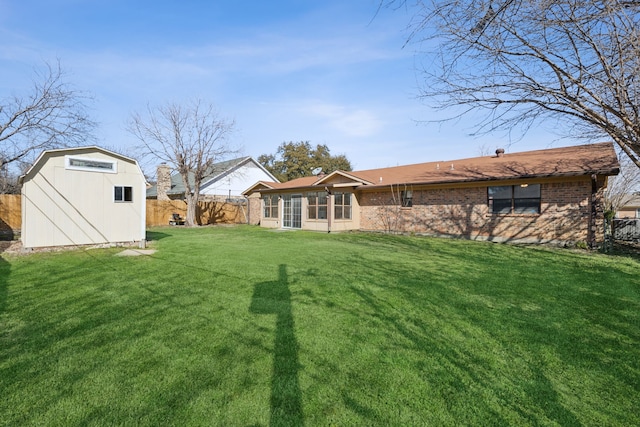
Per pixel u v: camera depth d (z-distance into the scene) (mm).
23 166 18219
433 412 2322
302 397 2479
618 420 2250
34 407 2361
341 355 3141
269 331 3701
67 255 8859
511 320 4070
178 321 4008
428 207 14719
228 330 3727
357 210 17688
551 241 11391
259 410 2330
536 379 2752
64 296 5070
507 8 4906
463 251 9859
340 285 5691
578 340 3506
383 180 16859
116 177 10703
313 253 9367
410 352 3211
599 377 2789
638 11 4883
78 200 10094
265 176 32219
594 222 10648
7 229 16406
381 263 7789
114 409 2342
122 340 3471
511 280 6098
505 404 2418
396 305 4617
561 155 13523
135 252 9445
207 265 7480
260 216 22281
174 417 2258
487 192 12914
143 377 2752
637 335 3645
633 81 5871
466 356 3141
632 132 6637
